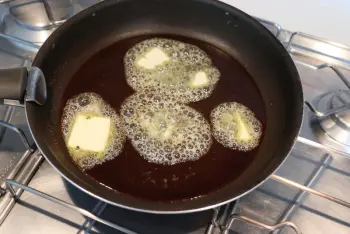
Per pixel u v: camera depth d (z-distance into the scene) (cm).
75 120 35
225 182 32
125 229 29
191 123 36
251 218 31
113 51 40
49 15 41
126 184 31
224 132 35
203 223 31
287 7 43
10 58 40
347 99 36
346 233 31
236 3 45
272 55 36
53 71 35
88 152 33
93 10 36
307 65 39
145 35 41
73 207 29
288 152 28
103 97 37
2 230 30
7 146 34
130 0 38
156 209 26
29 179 33
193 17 40
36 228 30
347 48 42
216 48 41
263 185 33
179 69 40
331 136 36
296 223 32
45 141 29
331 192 33
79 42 38
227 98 38
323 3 42
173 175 32
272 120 35
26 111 29
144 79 39
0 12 43
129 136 35
